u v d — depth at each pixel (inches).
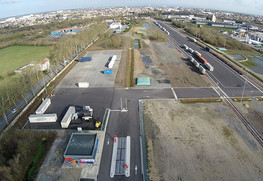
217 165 1283.2
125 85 2486.5
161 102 2075.5
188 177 1198.9
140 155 1373.0
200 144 1469.0
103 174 1234.0
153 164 1298.0
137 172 1240.8
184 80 2628.0
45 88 2385.6
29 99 2213.3
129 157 1348.4
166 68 3105.3
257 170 1246.9
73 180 1192.2
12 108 2034.9
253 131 1620.3
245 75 2792.8
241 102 2068.2
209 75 2787.9
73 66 3277.6
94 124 1720.0
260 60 3567.9
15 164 1203.2
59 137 1561.3
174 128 1654.8
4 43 5334.6
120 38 4982.8
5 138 1486.2
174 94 2241.6
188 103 2063.2
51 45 5132.9
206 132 1601.9
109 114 1871.3
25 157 1315.2
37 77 2738.7
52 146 1467.8
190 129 1640.0
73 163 1309.1
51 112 1918.1
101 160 1342.3
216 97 2165.4
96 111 1920.5
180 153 1385.3
